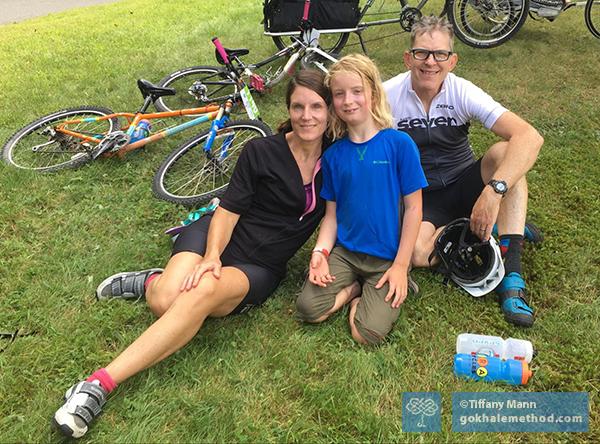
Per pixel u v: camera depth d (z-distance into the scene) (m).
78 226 3.25
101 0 12.90
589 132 4.06
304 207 2.44
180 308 2.09
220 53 4.33
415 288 2.58
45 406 2.06
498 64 5.33
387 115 2.34
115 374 2.00
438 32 2.46
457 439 1.94
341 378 2.15
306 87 2.24
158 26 7.79
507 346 2.24
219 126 3.67
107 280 2.61
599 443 1.92
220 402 2.06
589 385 2.12
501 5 5.50
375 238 2.42
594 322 2.41
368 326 2.30
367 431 1.96
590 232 2.99
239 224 2.49
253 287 2.40
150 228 3.23
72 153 4.05
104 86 5.40
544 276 2.66
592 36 5.96
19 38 7.61
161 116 4.02
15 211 3.34
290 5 5.02
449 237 2.65
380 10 7.08
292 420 2.01
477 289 2.57
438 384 2.14
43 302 2.62
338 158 2.39
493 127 2.54
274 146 2.39
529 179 3.52
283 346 2.34
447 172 2.81
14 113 4.89
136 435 1.94
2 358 2.25
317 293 2.40
